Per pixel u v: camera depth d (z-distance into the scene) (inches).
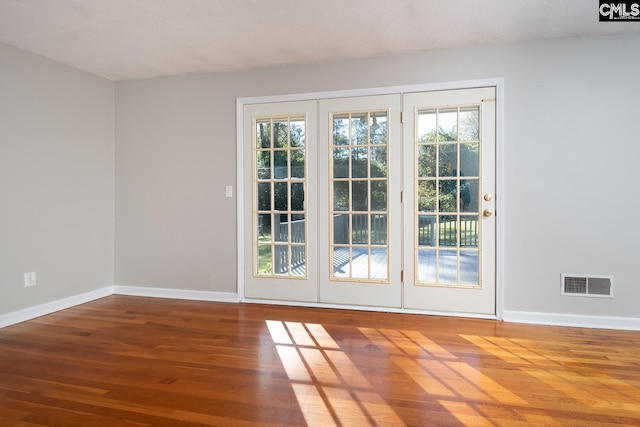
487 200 129.3
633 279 119.1
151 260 163.3
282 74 147.7
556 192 124.0
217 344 108.1
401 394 79.8
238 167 152.3
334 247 144.4
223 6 102.5
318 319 130.3
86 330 120.6
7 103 125.9
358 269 142.3
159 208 162.1
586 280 122.2
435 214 134.7
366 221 141.1
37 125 135.4
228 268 154.7
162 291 161.9
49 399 78.7
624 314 119.9
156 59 141.0
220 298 155.2
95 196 158.9
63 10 104.2
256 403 76.6
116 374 89.7
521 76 126.1
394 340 110.3
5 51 125.3
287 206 149.1
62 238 144.6
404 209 137.1
